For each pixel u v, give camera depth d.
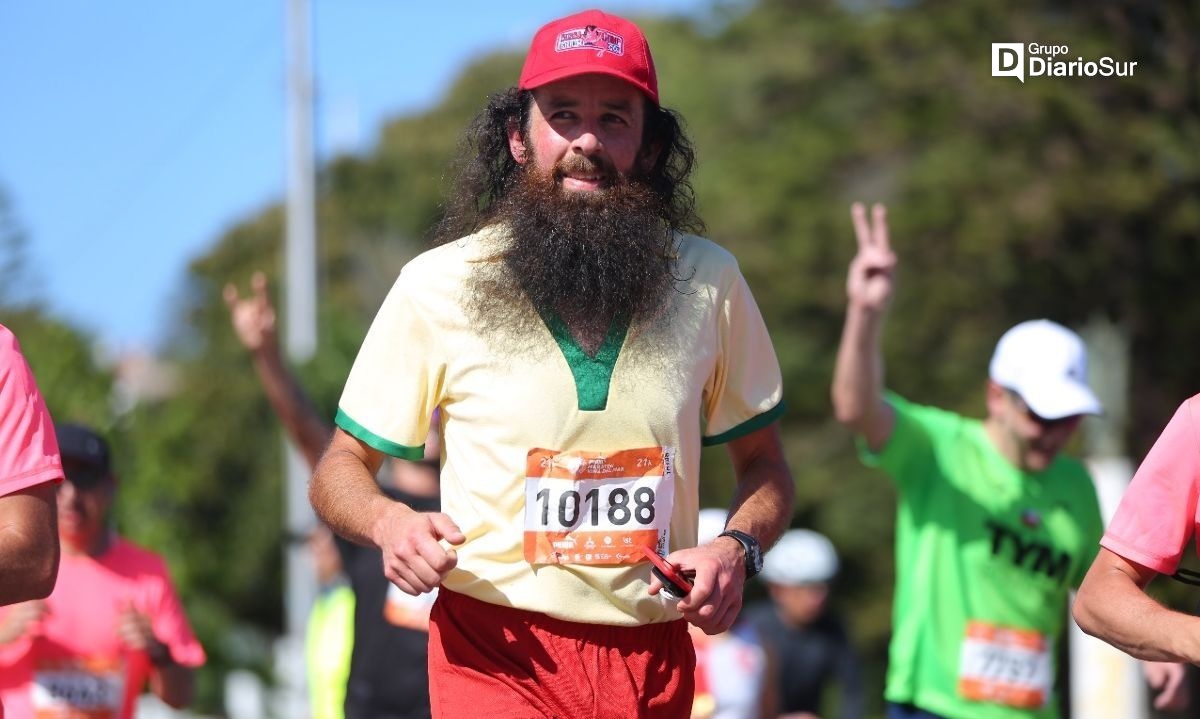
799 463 37.59
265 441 36.28
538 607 5.94
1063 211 29.12
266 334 10.03
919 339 31.80
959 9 31.08
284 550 35.97
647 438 5.99
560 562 5.92
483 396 5.98
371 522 5.87
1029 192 29.69
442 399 6.16
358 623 10.21
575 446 5.95
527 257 6.00
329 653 13.12
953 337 31.86
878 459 10.29
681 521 6.13
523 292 6.00
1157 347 29.69
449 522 5.65
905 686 10.09
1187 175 29.38
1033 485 10.17
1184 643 5.86
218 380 36.44
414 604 10.02
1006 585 10.03
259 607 37.97
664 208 6.34
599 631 5.98
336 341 32.38
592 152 6.12
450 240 6.50
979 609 10.03
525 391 5.95
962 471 10.19
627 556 5.94
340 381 29.66
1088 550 10.21
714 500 37.03
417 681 9.93
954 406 31.55
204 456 35.09
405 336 6.17
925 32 31.36
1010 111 30.52
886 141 32.31
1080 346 10.22
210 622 36.66
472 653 6.05
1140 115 29.05
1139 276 29.44
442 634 6.16
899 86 31.72
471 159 6.54
